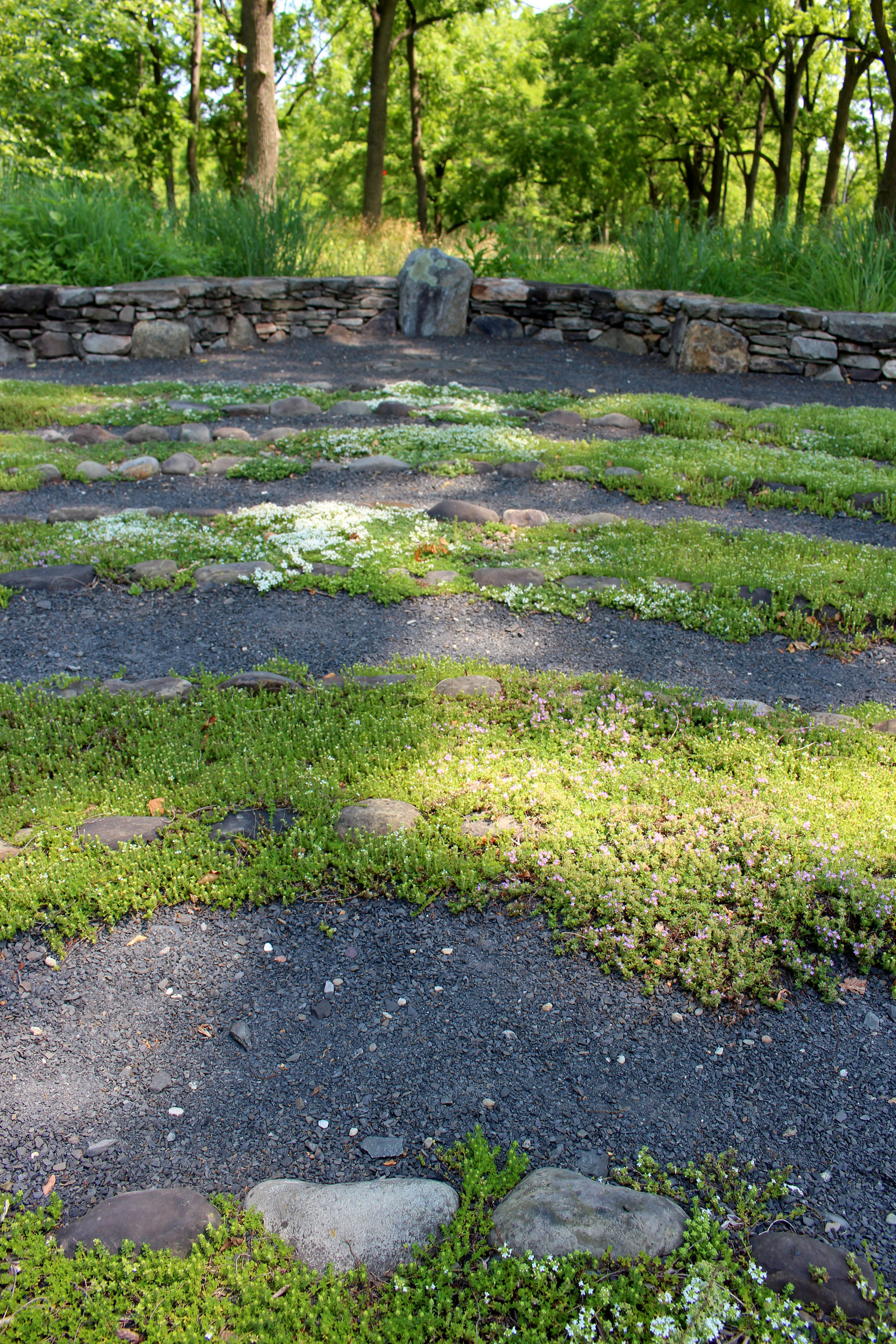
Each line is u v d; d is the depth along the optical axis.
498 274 12.98
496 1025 2.36
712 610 4.50
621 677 3.86
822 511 5.99
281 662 3.97
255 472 6.50
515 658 4.12
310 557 5.07
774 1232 1.86
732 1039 2.33
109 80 20.19
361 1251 1.81
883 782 3.20
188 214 12.40
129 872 2.78
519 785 3.15
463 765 3.25
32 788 3.12
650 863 2.81
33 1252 1.79
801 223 12.14
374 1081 2.21
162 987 2.46
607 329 11.43
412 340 11.59
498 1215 1.87
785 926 2.59
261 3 13.48
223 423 7.85
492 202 27.44
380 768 3.25
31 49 14.53
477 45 24.47
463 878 2.75
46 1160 2.02
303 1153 2.04
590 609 4.61
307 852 2.89
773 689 3.92
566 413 8.09
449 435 7.37
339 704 3.65
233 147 25.75
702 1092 2.19
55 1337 1.66
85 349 10.16
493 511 5.92
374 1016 2.39
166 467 6.62
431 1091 2.19
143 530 5.33
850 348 10.10
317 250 12.46
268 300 11.16
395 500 6.10
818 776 3.22
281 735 3.38
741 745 3.40
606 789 3.16
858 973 2.54
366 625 4.39
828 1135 2.09
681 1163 2.01
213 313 10.76
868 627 4.48
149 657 4.08
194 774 3.21
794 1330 1.67
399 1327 1.67
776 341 10.26
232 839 2.93
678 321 10.70
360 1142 2.06
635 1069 2.24
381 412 8.12
